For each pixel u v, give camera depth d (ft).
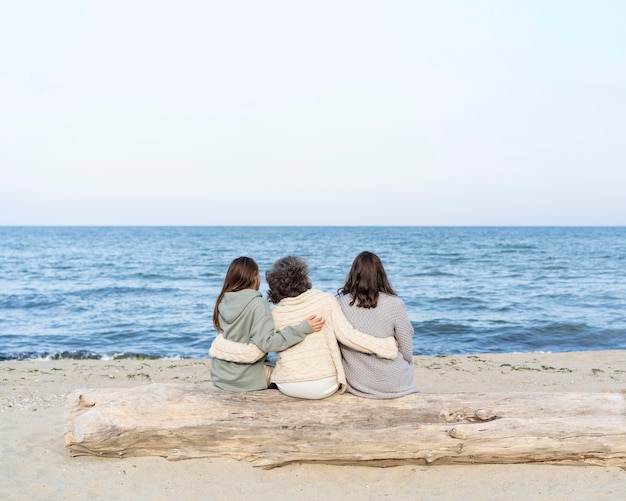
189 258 156.25
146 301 66.49
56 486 12.90
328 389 14.14
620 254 166.30
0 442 15.88
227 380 14.69
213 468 13.80
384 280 14.64
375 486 13.14
